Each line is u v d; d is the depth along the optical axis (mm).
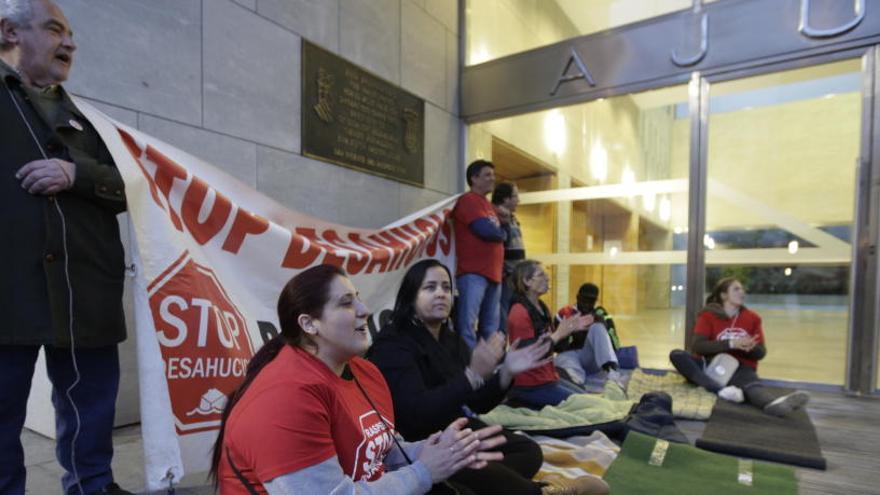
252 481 988
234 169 3385
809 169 4102
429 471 1126
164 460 1687
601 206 5152
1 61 1432
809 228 4117
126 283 2732
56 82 1559
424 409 1521
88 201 1557
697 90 4461
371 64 4574
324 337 1148
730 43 4297
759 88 4281
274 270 2449
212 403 1865
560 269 5445
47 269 1418
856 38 3799
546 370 3160
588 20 5051
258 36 3543
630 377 4129
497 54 5664
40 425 2504
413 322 1815
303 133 3879
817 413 3256
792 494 2049
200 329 1882
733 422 2988
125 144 1882
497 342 1568
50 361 1557
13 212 1384
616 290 5000
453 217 3922
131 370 2766
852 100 3936
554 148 5426
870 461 2432
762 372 4211
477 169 3791
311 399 1032
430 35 5379
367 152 4520
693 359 3871
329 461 1012
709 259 4508
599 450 2422
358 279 3006
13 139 1406
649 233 4832
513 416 2846
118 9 2752
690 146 4523
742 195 4367
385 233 3383
